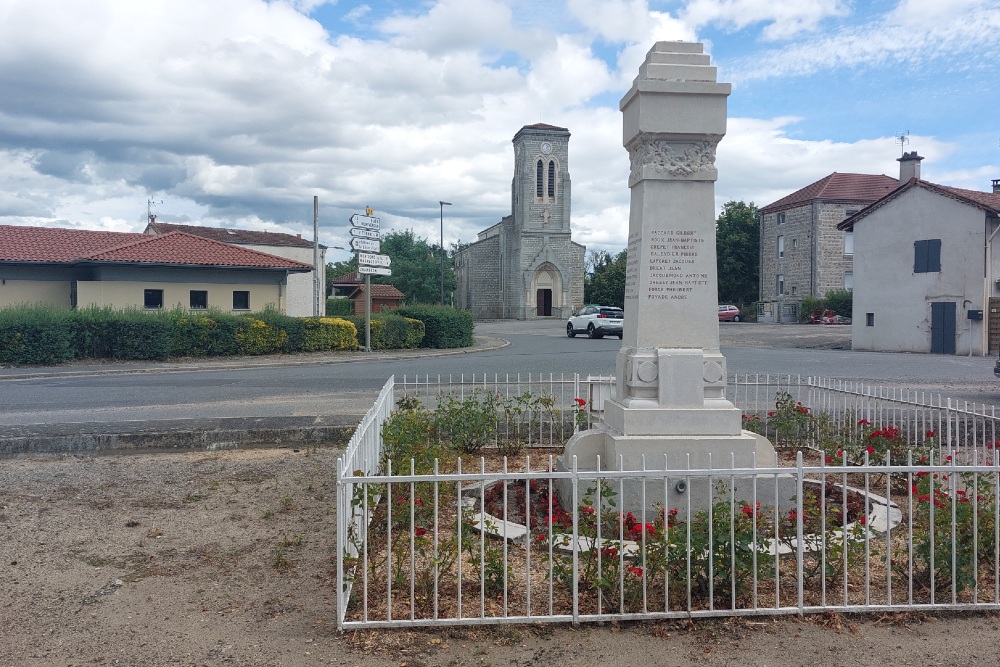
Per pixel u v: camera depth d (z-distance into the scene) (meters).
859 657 4.32
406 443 7.93
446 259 88.19
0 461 9.31
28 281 30.11
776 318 54.41
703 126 6.96
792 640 4.51
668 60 7.00
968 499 5.55
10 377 19.33
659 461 6.79
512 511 6.98
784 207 53.38
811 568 5.45
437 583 4.86
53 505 7.39
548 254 66.44
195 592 5.26
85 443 9.89
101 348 23.52
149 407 13.77
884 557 5.83
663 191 7.03
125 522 6.87
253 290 32.09
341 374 19.98
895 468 4.83
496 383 12.29
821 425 9.91
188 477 8.54
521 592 5.16
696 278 7.05
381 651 4.35
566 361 23.52
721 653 4.36
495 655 4.32
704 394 7.04
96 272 29.80
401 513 5.56
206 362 23.62
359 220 26.89
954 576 4.83
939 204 29.12
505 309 68.62
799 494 4.78
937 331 29.22
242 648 4.41
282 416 11.71
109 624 4.74
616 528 5.61
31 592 5.24
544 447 10.16
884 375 19.55
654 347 7.02
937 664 4.25
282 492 7.93
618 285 71.44
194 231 45.47
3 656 4.30
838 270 50.56
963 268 28.36
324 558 5.96
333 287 65.94
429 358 25.95
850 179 52.41
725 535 4.82
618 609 4.82
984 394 15.53
